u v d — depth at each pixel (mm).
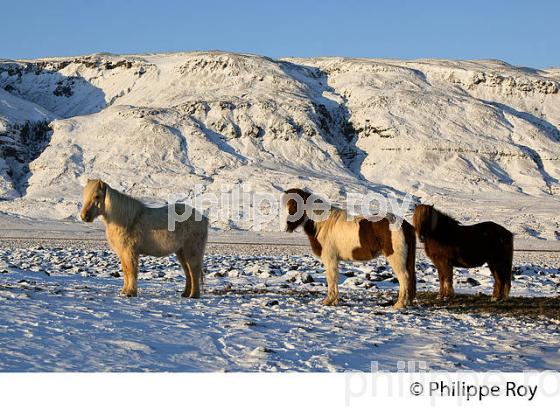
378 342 10727
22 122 147750
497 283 16250
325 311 13875
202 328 11219
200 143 139125
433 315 13781
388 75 186750
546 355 10188
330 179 127562
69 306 12766
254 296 16609
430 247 16438
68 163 131500
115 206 14703
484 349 10508
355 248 14430
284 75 178250
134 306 13391
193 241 15672
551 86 186250
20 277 19766
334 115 165750
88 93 193875
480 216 97250
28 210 106375
